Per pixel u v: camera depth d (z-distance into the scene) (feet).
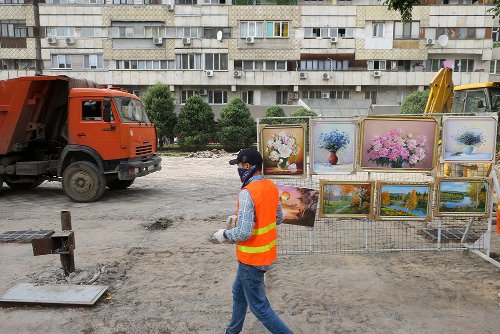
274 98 124.16
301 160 17.54
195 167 59.31
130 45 120.88
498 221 17.02
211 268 17.44
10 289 14.70
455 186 17.35
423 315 13.01
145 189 39.29
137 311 13.44
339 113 111.24
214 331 12.12
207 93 123.75
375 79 119.55
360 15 119.14
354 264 17.70
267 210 9.86
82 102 31.78
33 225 25.38
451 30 119.14
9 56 119.24
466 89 39.91
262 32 120.67
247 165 10.18
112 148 31.68
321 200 17.69
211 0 122.42
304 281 15.83
